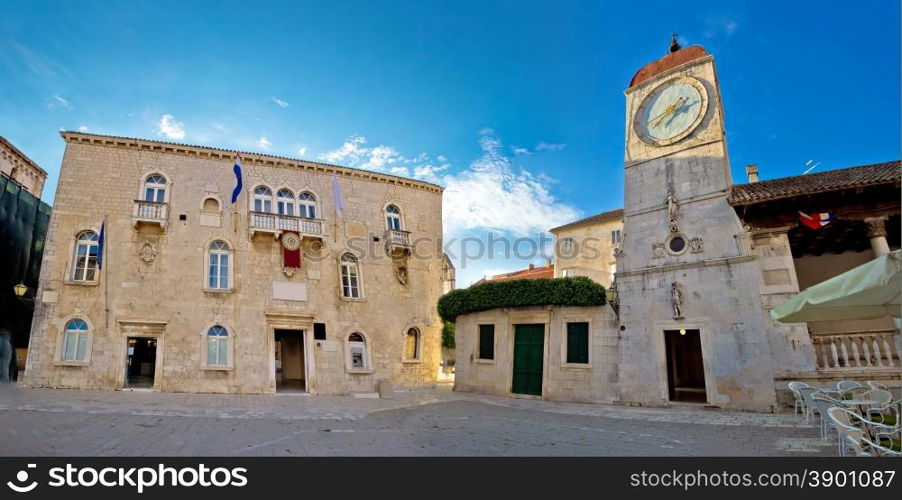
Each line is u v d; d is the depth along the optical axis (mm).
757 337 17094
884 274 7230
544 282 22422
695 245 19016
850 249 20734
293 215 28250
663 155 20766
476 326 25781
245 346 25656
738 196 18734
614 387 19906
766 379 16672
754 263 17656
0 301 24141
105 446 10039
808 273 21375
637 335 19781
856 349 15758
